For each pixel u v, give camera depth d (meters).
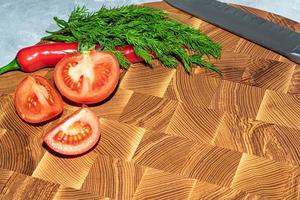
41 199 0.54
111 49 0.61
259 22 0.64
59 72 0.59
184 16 0.66
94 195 0.54
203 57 0.63
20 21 0.81
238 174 0.55
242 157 0.56
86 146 0.56
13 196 0.54
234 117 0.58
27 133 0.58
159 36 0.62
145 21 0.63
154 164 0.56
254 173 0.55
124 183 0.55
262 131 0.57
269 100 0.59
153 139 0.57
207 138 0.57
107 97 0.60
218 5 0.66
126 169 0.55
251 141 0.57
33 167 0.56
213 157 0.56
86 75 0.59
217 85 0.61
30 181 0.55
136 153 0.56
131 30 0.61
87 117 0.57
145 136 0.58
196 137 0.57
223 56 0.63
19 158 0.57
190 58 0.61
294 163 0.55
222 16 0.65
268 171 0.55
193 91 0.60
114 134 0.58
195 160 0.56
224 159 0.56
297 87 0.60
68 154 0.56
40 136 0.58
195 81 0.61
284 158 0.55
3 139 0.58
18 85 0.59
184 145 0.57
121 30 0.61
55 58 0.61
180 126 0.58
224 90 0.60
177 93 0.60
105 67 0.59
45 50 0.61
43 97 0.58
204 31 0.65
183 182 0.54
